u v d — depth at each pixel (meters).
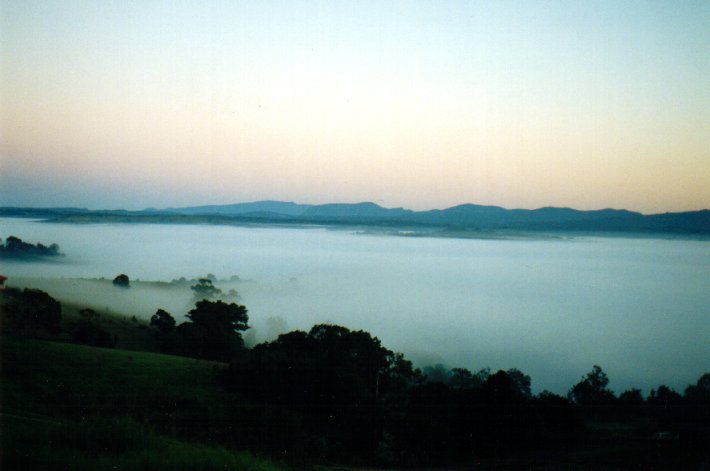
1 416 15.39
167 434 19.09
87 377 26.66
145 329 53.19
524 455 22.80
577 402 45.50
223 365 33.88
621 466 19.50
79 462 11.80
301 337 35.94
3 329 35.50
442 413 26.62
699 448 22.16
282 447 19.92
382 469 20.55
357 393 27.33
